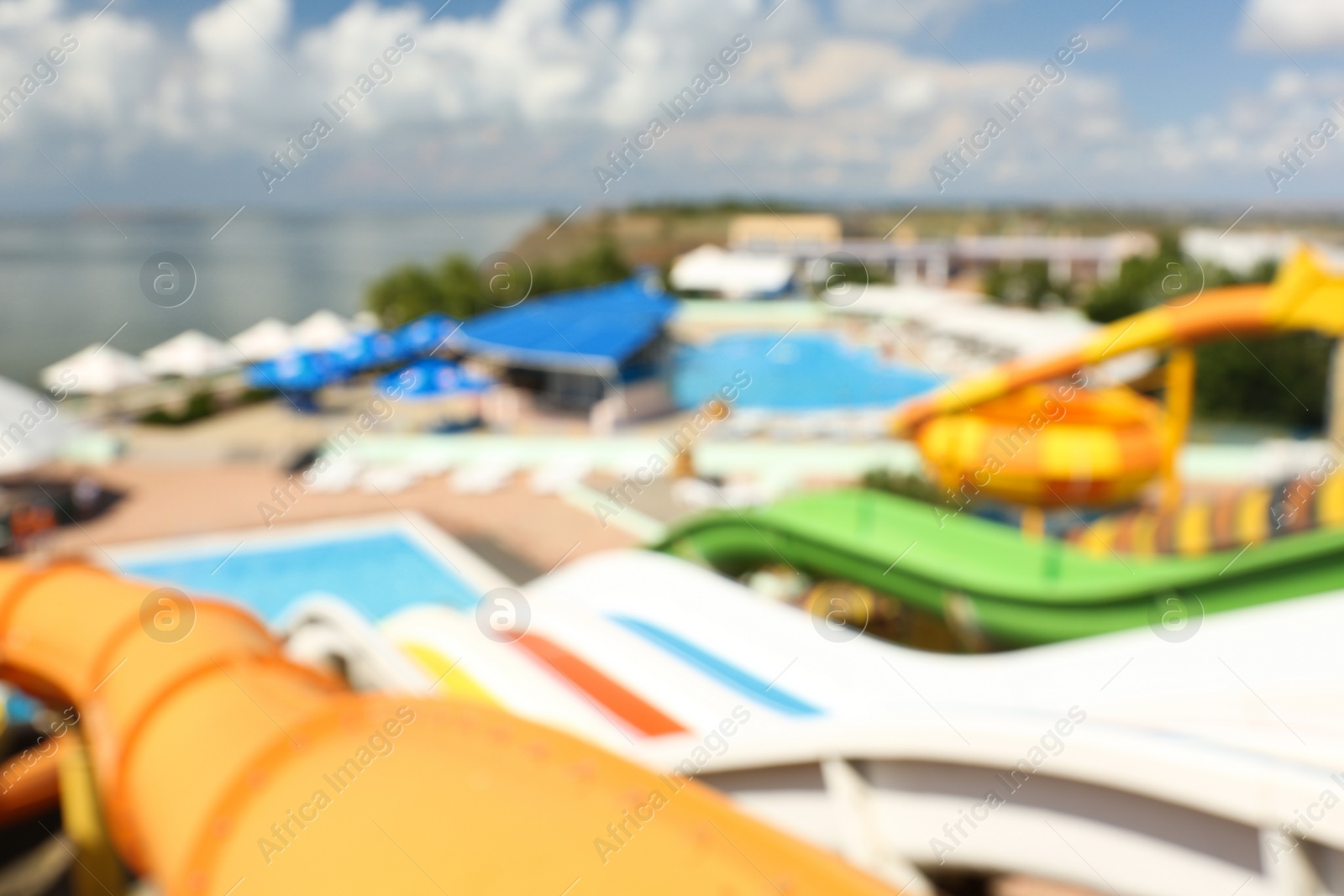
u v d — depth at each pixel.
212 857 3.74
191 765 4.32
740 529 14.12
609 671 8.95
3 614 6.75
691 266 54.59
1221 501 13.21
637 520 21.08
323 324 33.72
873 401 33.38
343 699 4.70
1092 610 10.90
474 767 3.88
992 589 11.62
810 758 6.67
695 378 38.31
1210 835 5.12
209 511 21.61
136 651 5.64
